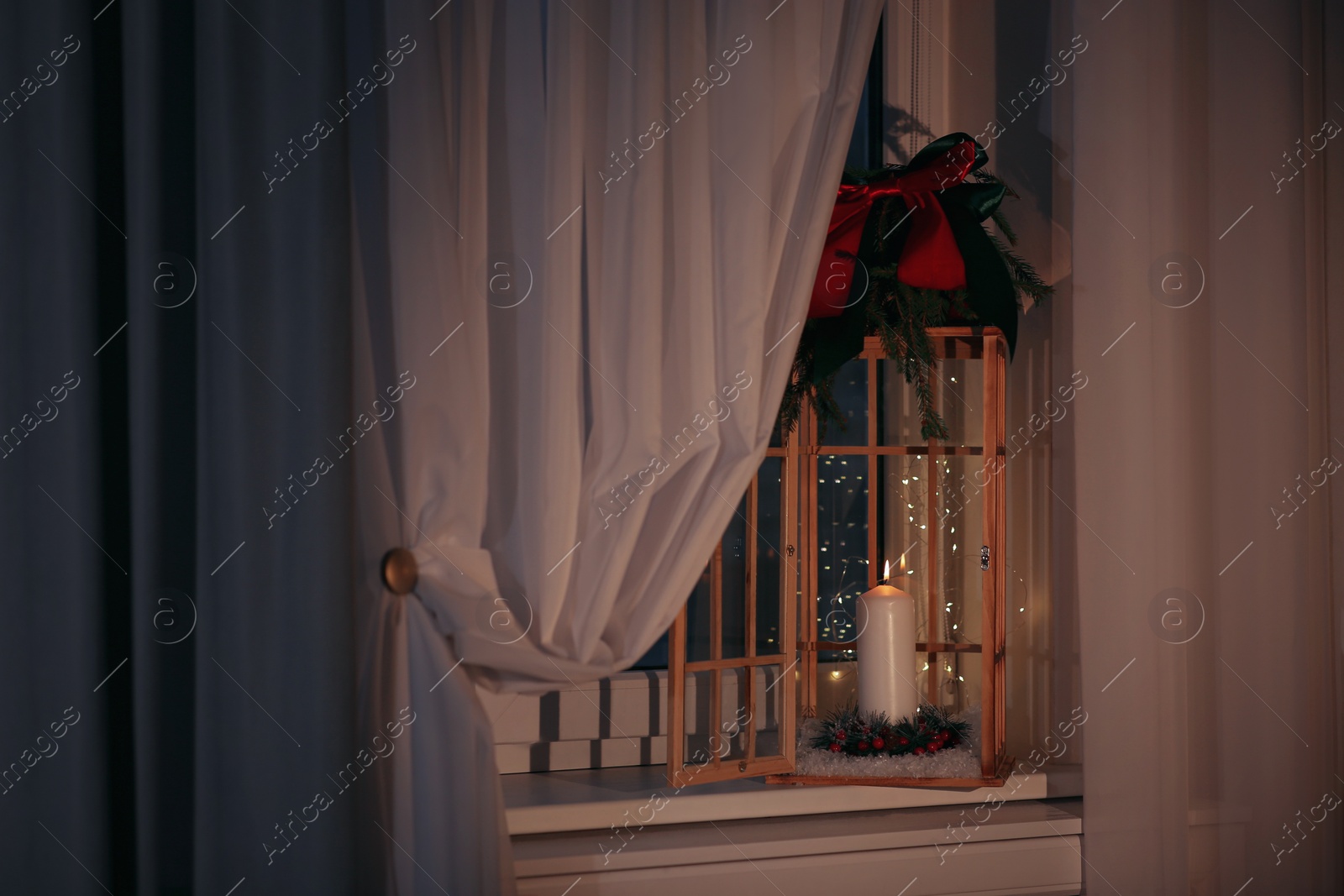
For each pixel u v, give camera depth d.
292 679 1.09
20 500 1.06
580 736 1.63
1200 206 1.58
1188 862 1.48
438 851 1.14
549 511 1.21
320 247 1.12
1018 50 1.77
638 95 1.26
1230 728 1.54
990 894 1.48
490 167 1.27
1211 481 1.57
